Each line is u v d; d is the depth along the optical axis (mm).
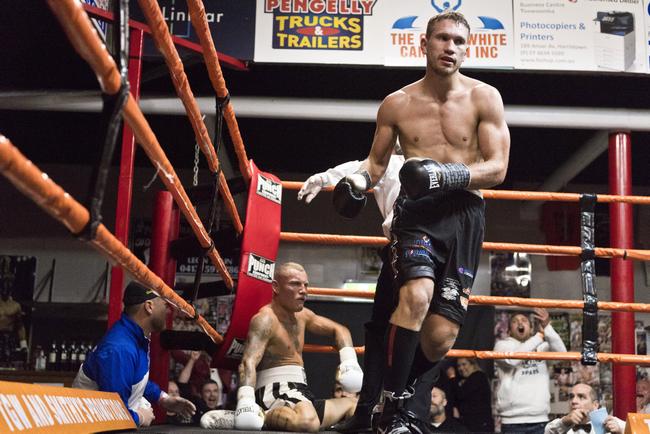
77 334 7785
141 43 4645
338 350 3941
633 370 5789
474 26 6094
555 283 8188
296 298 3791
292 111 6164
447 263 2537
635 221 8492
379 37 6082
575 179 8625
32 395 2086
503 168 2553
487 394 5984
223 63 5906
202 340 4297
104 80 1414
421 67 6051
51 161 8281
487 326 7645
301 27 6059
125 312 3564
